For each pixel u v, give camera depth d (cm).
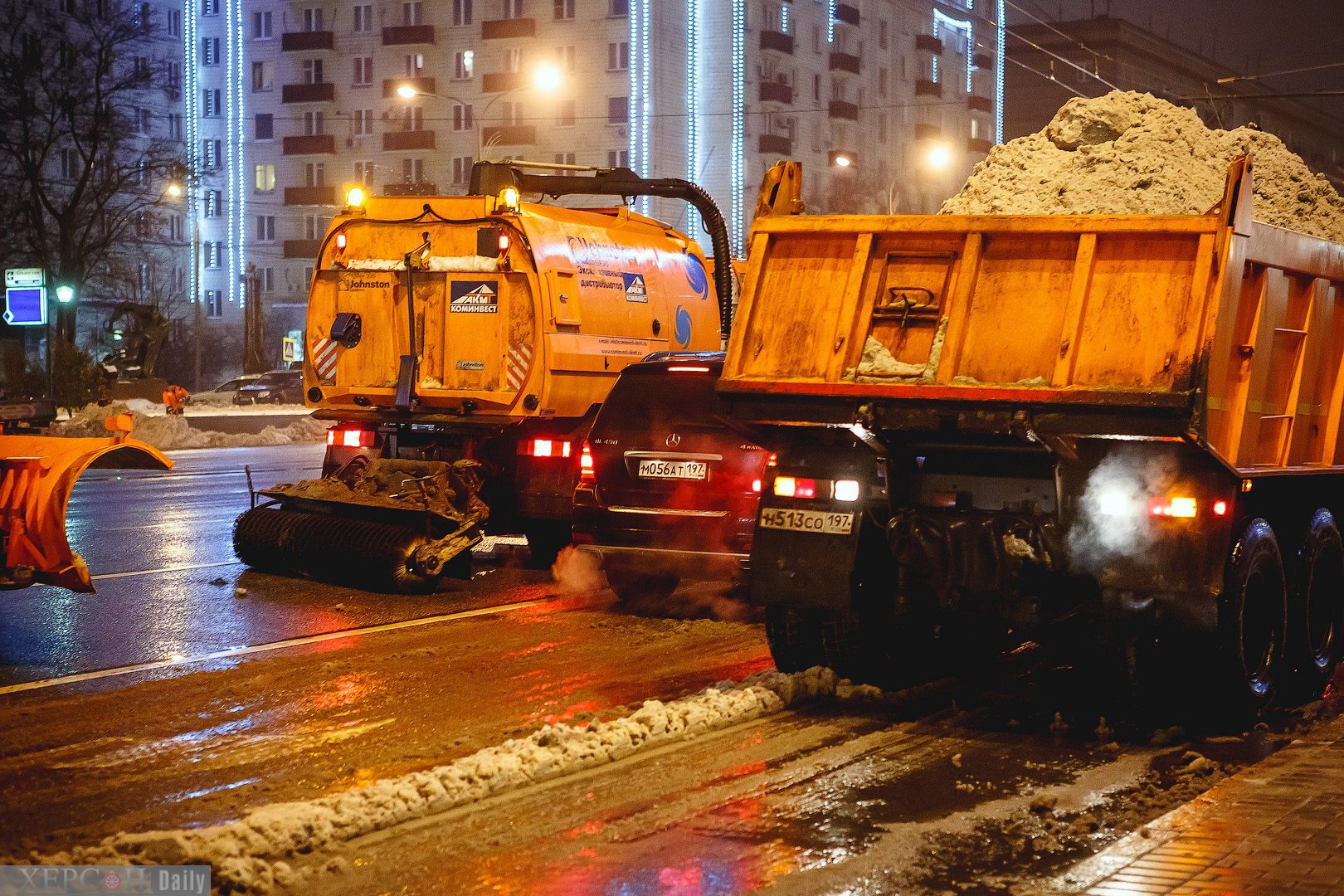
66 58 6300
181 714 743
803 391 762
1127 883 479
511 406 1244
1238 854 507
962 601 766
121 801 594
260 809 556
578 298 1289
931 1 8838
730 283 1609
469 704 767
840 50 8188
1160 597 709
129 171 6059
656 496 1011
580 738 656
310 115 8050
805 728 724
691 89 7362
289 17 8056
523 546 1495
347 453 1309
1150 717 760
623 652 917
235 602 1109
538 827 552
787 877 498
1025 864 511
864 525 774
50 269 5422
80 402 4175
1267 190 963
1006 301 737
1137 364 696
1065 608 761
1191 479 707
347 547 1155
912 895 479
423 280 1281
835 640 805
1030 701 797
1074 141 1013
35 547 845
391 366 1296
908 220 762
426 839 538
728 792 603
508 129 7450
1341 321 865
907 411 739
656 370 1038
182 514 1816
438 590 1180
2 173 6019
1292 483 812
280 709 754
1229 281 695
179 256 8238
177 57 8275
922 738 705
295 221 8169
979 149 9319
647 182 1614
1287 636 791
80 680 824
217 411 5050
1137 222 705
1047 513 747
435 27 7675
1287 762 654
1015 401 708
